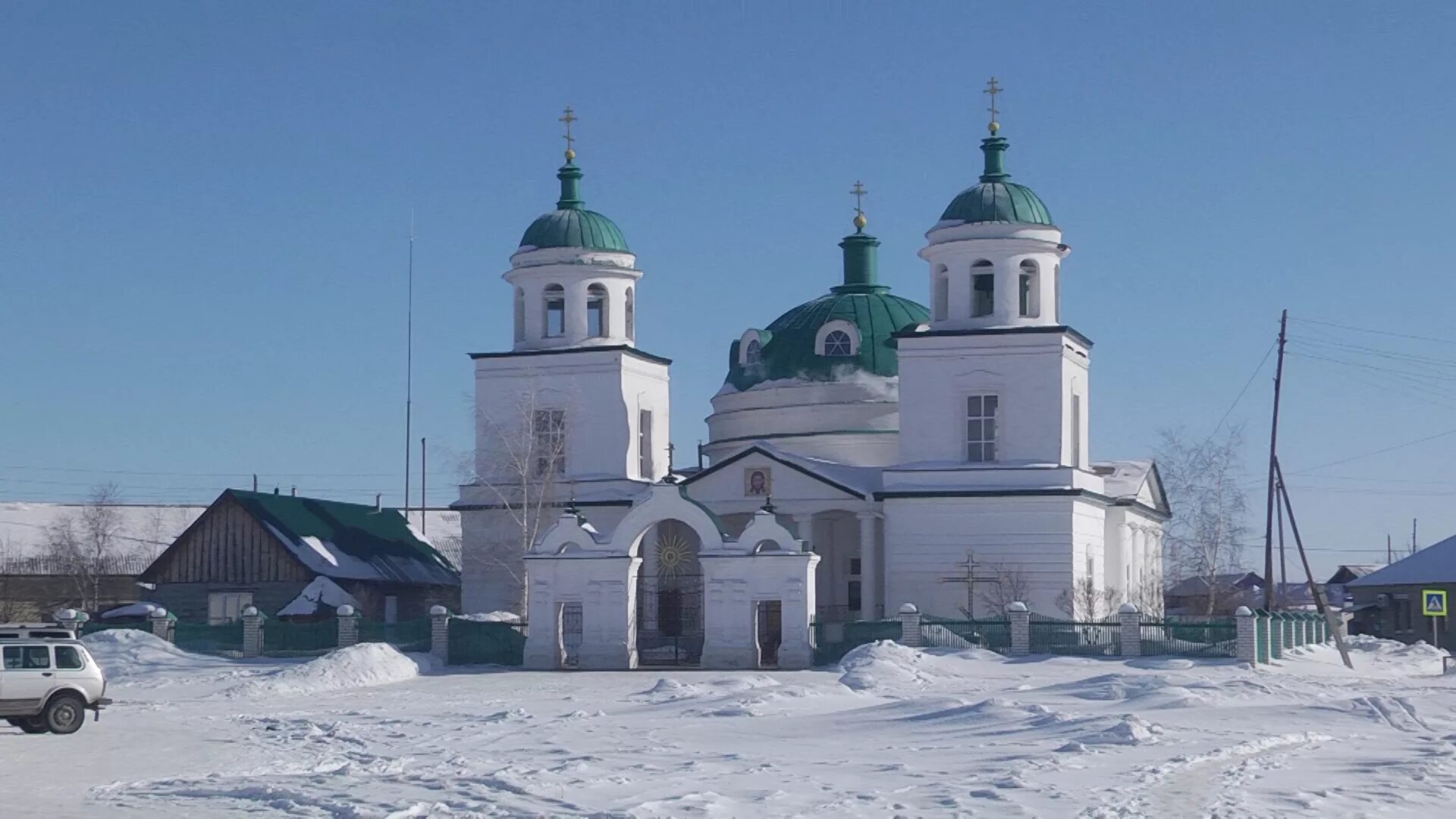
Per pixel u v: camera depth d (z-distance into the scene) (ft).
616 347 248.73
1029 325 230.68
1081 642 199.11
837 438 250.16
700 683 169.07
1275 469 239.50
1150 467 262.88
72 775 98.73
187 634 225.15
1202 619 213.66
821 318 259.39
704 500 238.89
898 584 227.81
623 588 211.20
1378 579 325.01
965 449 231.09
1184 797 85.61
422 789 89.10
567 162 261.24
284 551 261.85
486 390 252.62
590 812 80.53
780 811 82.43
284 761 106.63
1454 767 98.94
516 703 157.38
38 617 314.96
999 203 233.76
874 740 118.93
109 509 349.00
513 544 248.32
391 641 220.23
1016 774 95.14
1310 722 127.24
